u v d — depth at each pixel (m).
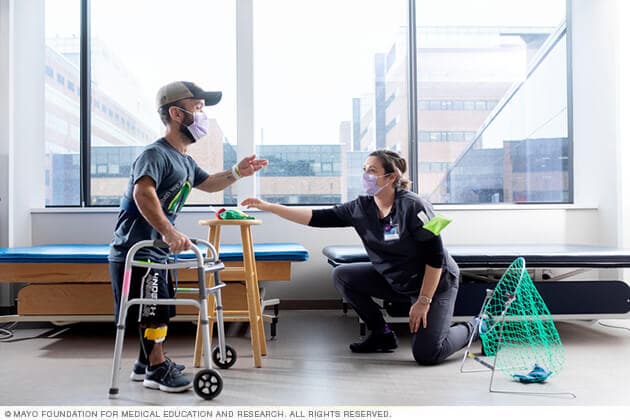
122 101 4.29
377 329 2.72
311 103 4.35
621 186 3.93
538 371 2.18
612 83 3.99
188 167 2.20
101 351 2.77
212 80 4.32
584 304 2.85
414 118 4.35
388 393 1.99
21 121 3.98
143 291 1.98
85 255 2.91
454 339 2.49
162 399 1.92
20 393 2.01
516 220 4.13
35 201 4.07
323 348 2.78
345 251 3.16
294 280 4.03
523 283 2.43
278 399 1.92
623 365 2.40
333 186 4.35
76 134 4.25
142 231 2.00
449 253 2.86
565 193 4.43
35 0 4.09
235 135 4.30
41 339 3.07
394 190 2.56
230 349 2.39
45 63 4.18
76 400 1.92
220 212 2.36
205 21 4.33
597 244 4.16
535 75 4.43
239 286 3.03
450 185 4.39
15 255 2.91
